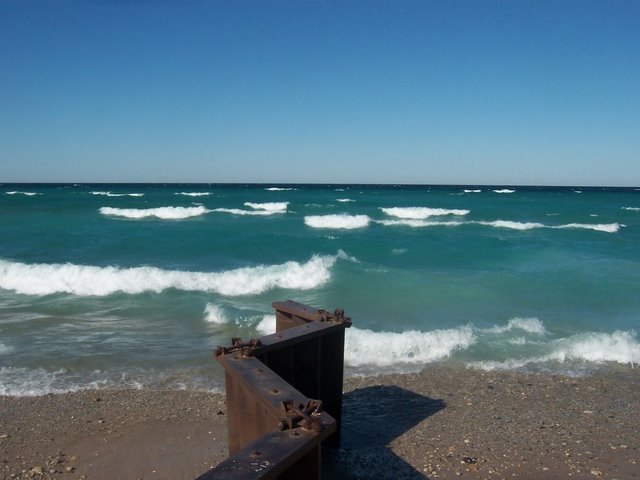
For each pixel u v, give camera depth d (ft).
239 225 87.20
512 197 216.13
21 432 18.15
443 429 18.84
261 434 10.05
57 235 69.82
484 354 27.40
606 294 41.52
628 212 129.29
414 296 40.11
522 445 17.74
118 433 18.13
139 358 26.02
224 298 38.93
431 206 146.30
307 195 209.56
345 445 17.35
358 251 59.67
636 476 15.88
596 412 20.77
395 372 24.73
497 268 51.83
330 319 15.76
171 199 160.97
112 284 41.63
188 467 15.85
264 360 12.96
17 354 26.37
